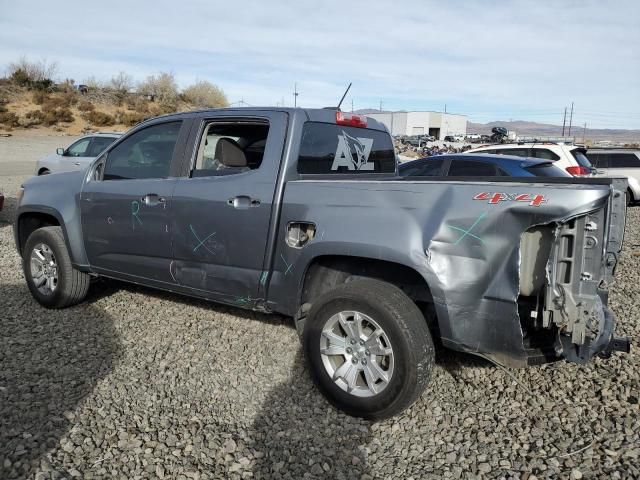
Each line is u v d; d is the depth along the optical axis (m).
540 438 3.23
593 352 3.12
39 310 5.29
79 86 50.81
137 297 5.70
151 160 4.69
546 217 2.93
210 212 4.13
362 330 3.41
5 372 3.91
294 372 4.05
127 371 4.00
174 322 4.99
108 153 5.03
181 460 2.99
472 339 3.16
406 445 3.18
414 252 3.21
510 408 3.57
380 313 3.24
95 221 4.92
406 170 9.84
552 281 3.03
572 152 11.38
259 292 3.96
